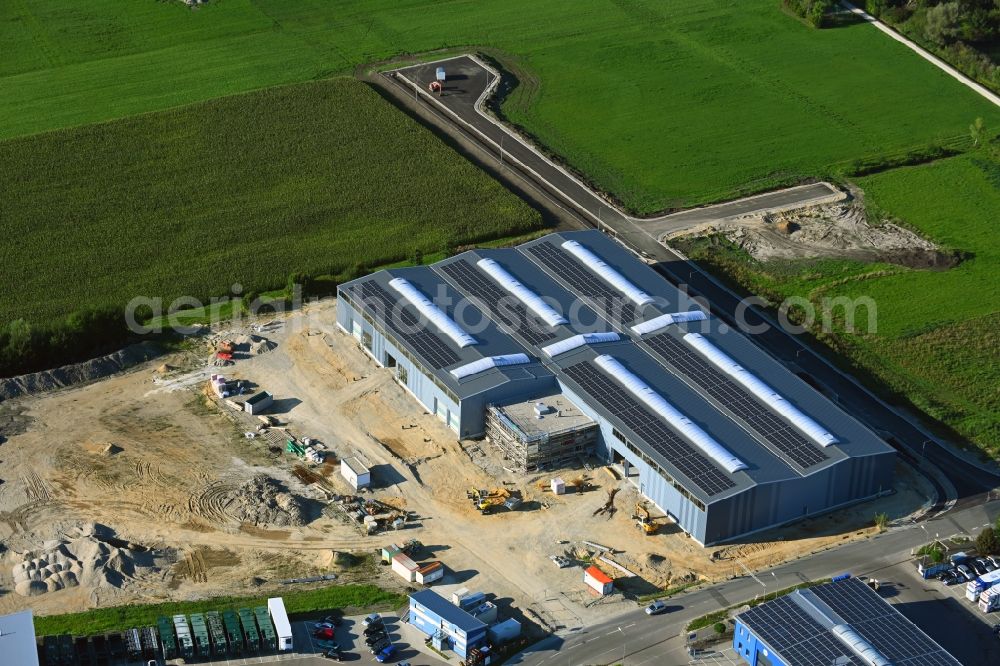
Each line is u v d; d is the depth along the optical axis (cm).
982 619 14562
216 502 15988
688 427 16250
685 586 14950
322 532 15612
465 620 13862
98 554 14875
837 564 15300
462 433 17125
